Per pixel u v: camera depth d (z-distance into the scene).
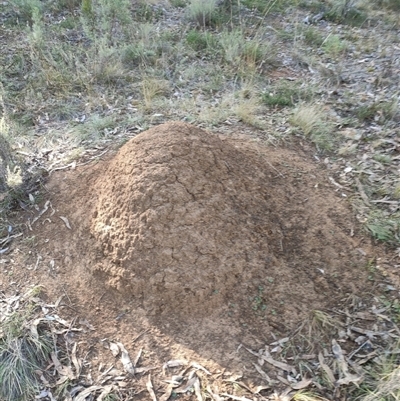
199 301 1.22
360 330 1.20
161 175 1.29
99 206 1.38
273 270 1.29
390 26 2.80
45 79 2.20
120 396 1.11
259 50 2.39
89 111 2.04
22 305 1.29
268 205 1.43
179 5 2.99
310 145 1.78
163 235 1.25
